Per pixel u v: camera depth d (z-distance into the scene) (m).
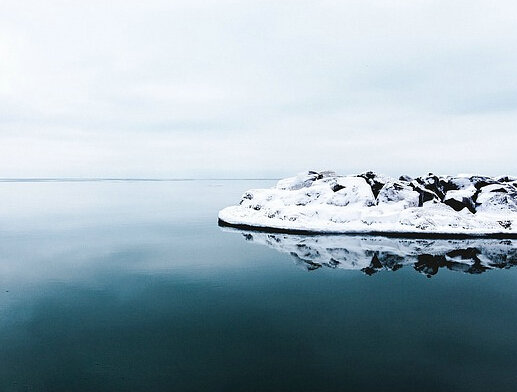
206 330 11.43
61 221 38.31
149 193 99.94
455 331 11.24
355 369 9.03
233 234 29.06
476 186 34.56
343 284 16.12
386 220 28.64
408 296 14.52
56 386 8.34
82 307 13.48
